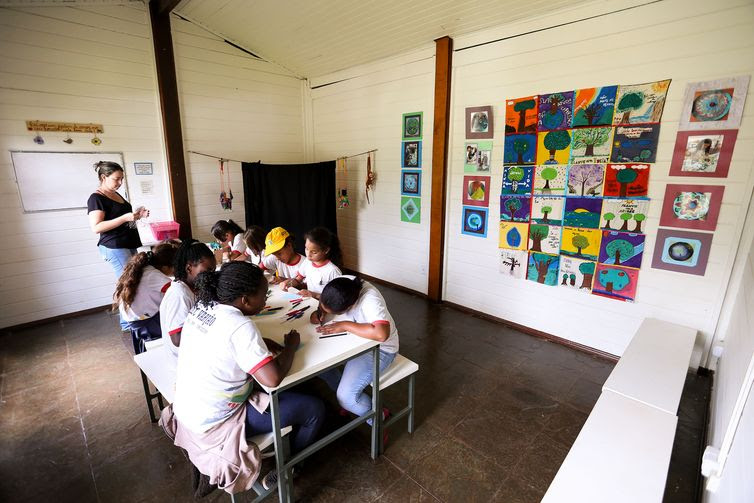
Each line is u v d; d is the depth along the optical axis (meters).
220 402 1.33
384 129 4.11
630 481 1.23
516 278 3.25
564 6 2.64
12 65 3.08
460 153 3.45
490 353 2.90
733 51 2.10
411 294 4.19
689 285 2.42
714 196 2.25
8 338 3.17
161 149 3.92
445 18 3.04
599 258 2.75
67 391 2.42
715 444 1.53
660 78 2.35
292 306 1.98
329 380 2.11
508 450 1.94
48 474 1.79
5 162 3.14
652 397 1.65
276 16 3.55
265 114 4.65
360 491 1.70
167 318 1.72
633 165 2.51
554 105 2.79
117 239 3.08
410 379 1.96
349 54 4.01
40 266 3.40
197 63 4.04
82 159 3.48
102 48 3.46
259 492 1.55
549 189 2.92
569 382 2.52
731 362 1.84
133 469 1.82
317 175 4.32
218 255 3.13
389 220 4.29
